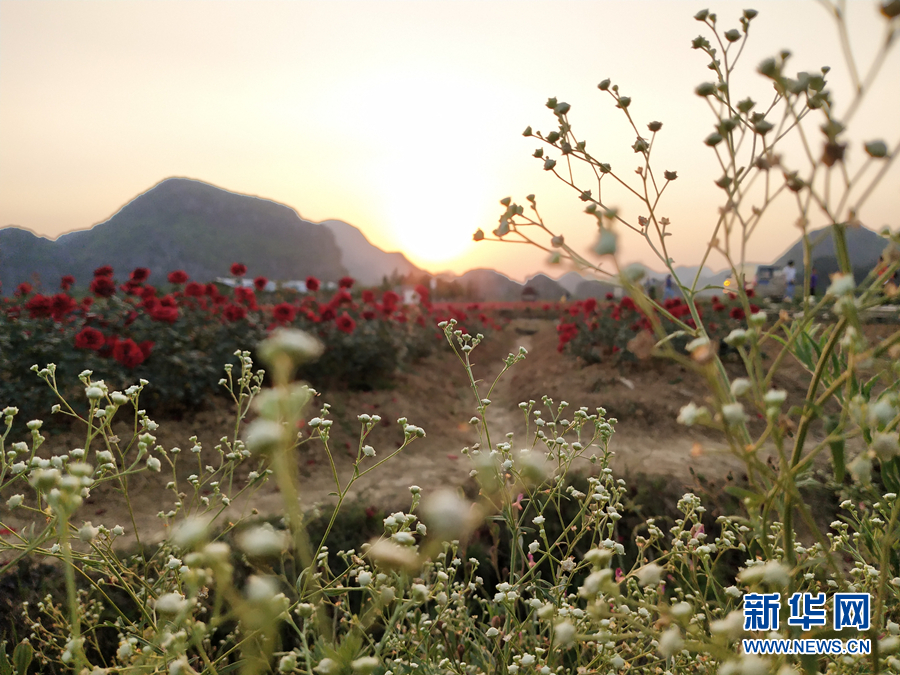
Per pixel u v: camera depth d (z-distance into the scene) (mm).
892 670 940
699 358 733
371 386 7281
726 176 881
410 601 1113
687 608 764
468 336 1785
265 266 180250
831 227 750
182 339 5695
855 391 1075
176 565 1320
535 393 7508
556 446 1771
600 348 8469
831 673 1033
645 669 1315
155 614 1364
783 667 721
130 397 1521
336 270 198375
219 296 6816
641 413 5949
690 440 5387
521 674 1348
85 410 4586
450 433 5988
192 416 5199
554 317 25328
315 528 2764
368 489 3693
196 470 4246
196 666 1396
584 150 1164
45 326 5262
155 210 177500
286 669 852
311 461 4625
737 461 3838
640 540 1634
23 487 3477
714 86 932
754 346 807
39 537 1277
